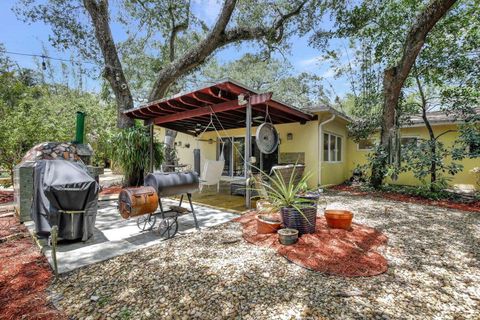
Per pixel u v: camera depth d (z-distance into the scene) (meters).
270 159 9.16
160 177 3.64
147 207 3.36
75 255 2.88
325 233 3.43
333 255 2.78
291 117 7.81
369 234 3.51
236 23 10.30
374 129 8.86
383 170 7.60
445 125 8.85
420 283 2.26
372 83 9.21
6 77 8.40
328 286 2.21
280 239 3.12
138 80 12.95
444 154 6.90
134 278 2.38
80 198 3.18
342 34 8.69
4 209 5.41
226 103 5.48
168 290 2.17
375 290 2.15
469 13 6.94
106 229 3.88
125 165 7.70
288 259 2.72
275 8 9.43
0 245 3.30
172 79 9.41
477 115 6.84
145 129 8.18
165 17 10.38
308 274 2.42
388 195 7.15
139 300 2.03
